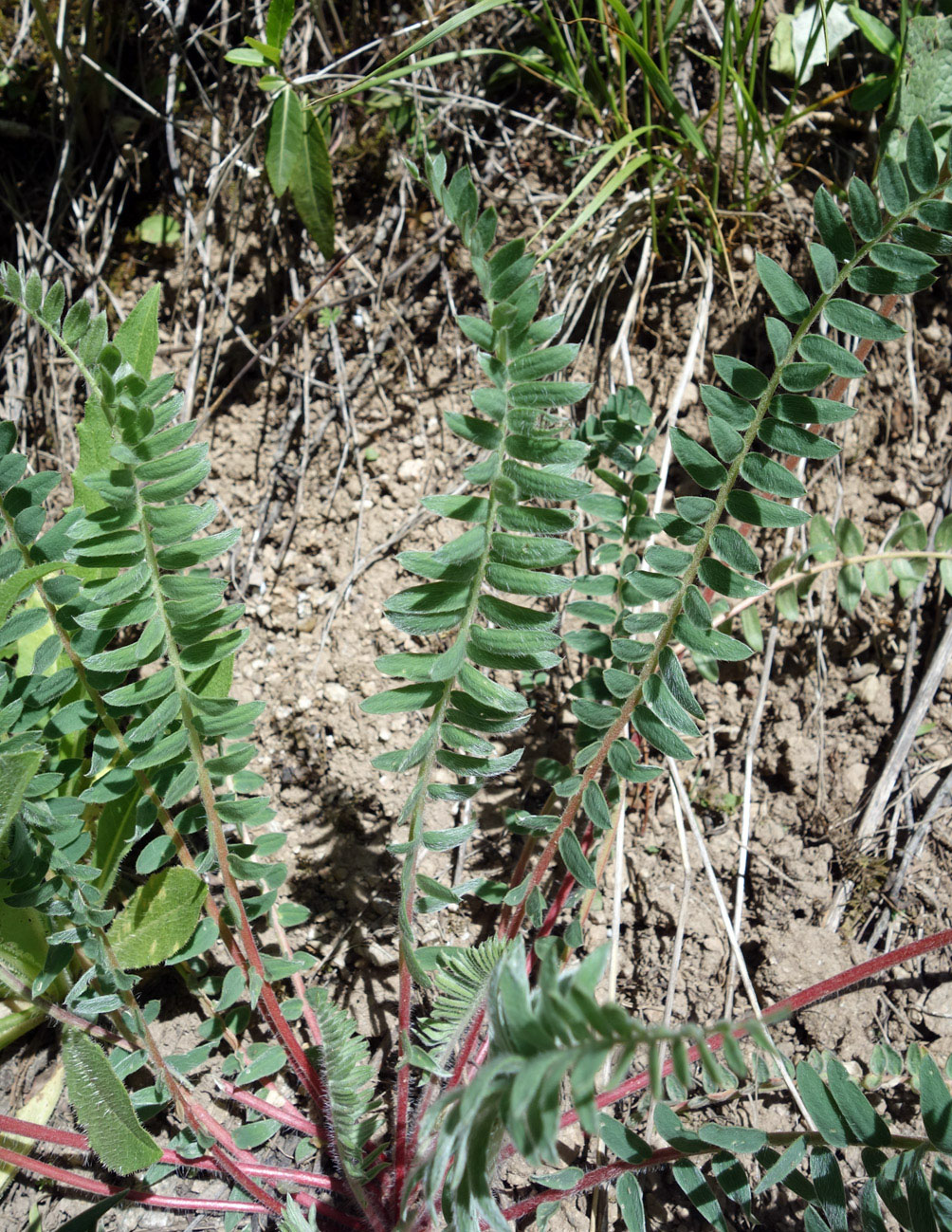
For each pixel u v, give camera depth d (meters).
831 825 1.99
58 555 1.33
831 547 1.89
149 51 2.40
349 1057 1.36
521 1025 0.84
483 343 1.13
